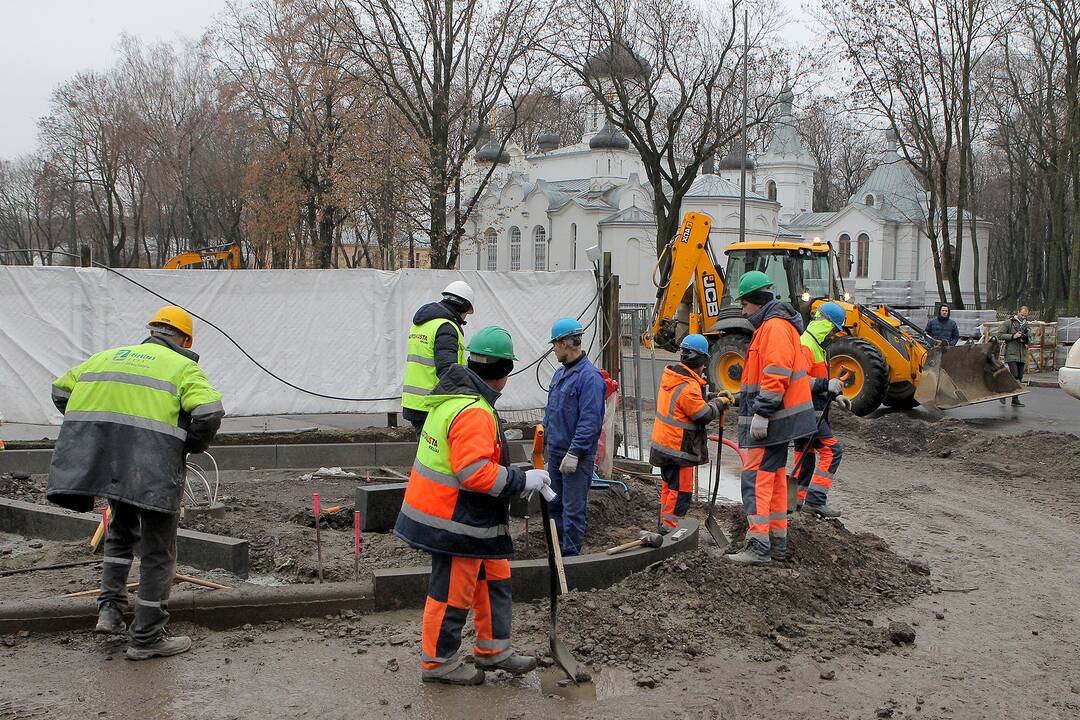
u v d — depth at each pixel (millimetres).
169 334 5281
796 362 6945
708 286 17719
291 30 35469
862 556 7367
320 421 13117
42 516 7477
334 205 35438
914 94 35219
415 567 6398
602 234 52562
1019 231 62781
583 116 59594
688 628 5703
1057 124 39250
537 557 7078
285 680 4914
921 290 29781
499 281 11789
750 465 7051
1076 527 8961
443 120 32812
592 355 11758
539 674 5082
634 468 10445
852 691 5020
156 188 57625
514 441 10703
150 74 53969
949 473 11656
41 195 67188
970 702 4918
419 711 4574
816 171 77000
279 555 6891
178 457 5086
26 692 4684
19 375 10906
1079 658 5598
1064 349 27281
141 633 5121
